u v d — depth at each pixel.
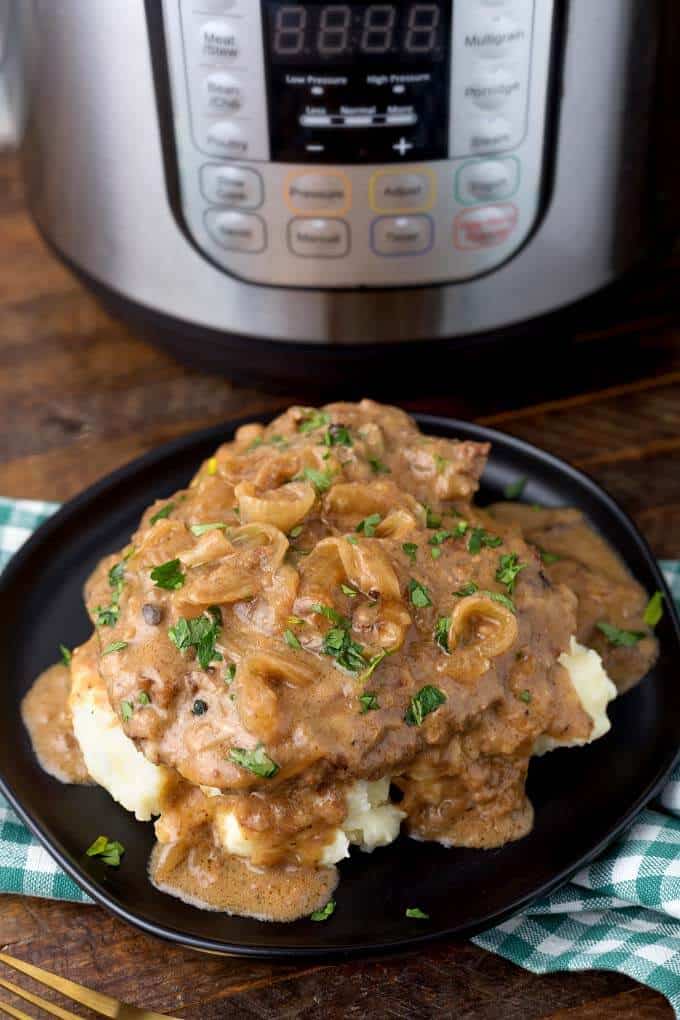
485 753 0.63
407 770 0.63
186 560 0.64
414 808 0.64
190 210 0.76
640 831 0.65
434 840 0.64
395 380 0.81
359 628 0.62
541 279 0.78
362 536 0.65
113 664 0.62
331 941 0.60
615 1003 0.62
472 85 0.71
